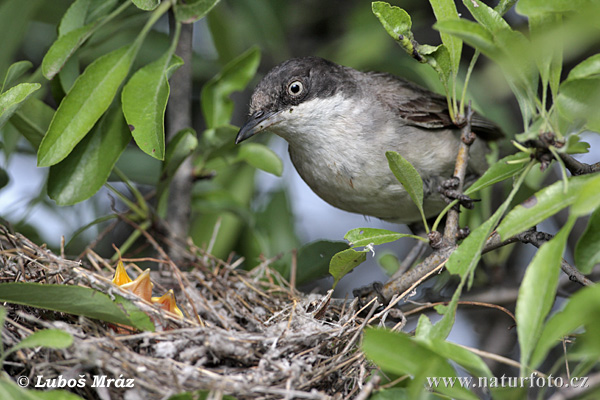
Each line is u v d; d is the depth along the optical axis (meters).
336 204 9.93
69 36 7.33
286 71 9.20
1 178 8.84
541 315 4.89
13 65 7.52
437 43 11.88
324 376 6.39
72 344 5.82
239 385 5.92
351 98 9.29
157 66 7.34
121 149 7.61
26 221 9.92
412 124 9.24
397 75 11.12
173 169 8.34
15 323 6.25
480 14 6.30
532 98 5.95
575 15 5.16
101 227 10.88
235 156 9.33
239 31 11.27
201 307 8.58
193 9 7.46
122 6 7.54
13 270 7.07
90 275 7.00
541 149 5.89
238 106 11.95
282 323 7.16
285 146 11.73
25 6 8.84
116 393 5.80
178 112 9.28
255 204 11.37
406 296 7.40
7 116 6.87
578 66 5.38
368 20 11.30
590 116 5.39
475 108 9.59
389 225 12.32
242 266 10.47
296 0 12.49
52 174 7.50
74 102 7.14
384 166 9.17
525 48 5.46
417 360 5.04
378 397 5.86
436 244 7.12
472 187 6.51
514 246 11.16
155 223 9.12
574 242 10.41
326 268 9.49
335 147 9.20
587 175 5.51
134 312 6.52
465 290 9.71
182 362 6.35
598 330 4.35
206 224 10.49
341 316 7.78
